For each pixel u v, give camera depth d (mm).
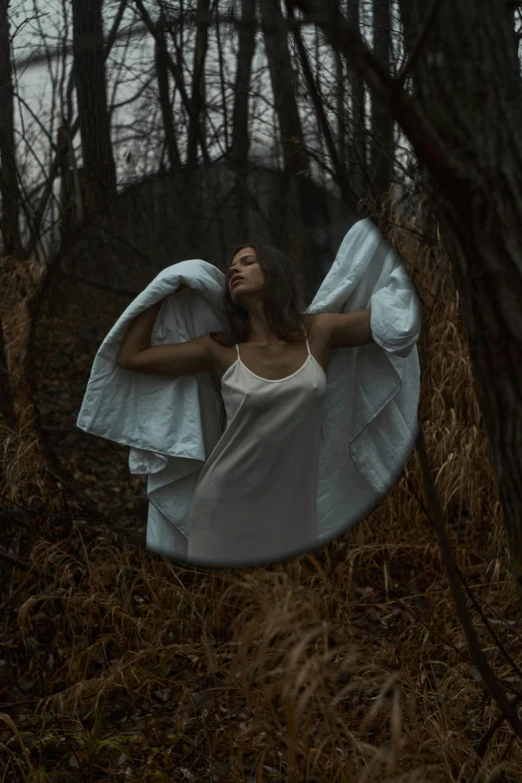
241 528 2707
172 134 4504
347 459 2811
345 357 2795
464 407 3471
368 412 2781
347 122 3525
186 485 2848
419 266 3619
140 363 2697
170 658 2523
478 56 1086
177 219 4336
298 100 3701
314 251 3752
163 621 2666
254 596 1833
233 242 4164
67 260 4285
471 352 1241
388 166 3990
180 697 2342
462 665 2307
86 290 4348
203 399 2867
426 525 3176
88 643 2596
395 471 2816
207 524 2727
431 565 2906
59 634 2584
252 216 4086
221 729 2049
